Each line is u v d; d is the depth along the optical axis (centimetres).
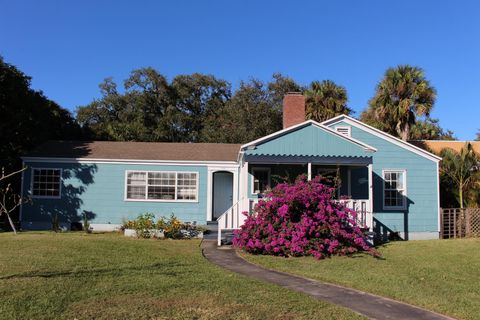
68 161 2312
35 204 2289
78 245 1421
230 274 1133
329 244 1523
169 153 2434
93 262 1178
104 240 1583
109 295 863
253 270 1241
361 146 1961
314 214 1563
